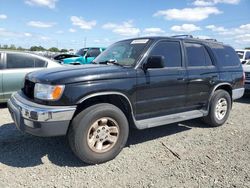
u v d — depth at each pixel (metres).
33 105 3.65
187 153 4.30
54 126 3.52
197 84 5.16
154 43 4.57
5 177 3.40
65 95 3.55
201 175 3.55
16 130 5.17
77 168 3.71
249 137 5.14
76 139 3.64
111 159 3.98
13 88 6.93
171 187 3.25
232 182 3.38
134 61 4.30
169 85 4.63
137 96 4.21
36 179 3.38
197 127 5.75
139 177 3.49
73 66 4.40
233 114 7.09
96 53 16.66
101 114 3.78
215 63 5.65
